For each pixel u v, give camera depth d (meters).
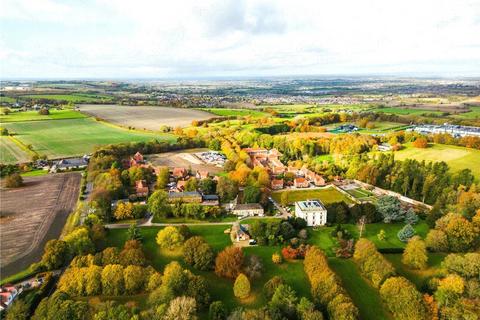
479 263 112.00
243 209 175.38
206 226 163.38
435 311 98.88
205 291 108.19
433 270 125.88
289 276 123.38
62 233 151.50
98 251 138.00
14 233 152.00
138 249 127.75
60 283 113.25
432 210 163.75
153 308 98.00
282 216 175.25
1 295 107.69
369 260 122.25
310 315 94.88
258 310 97.81
